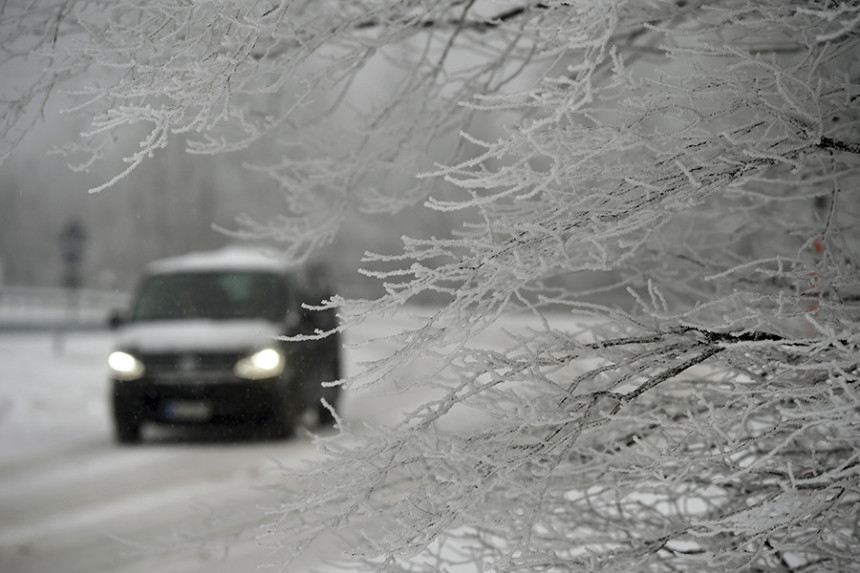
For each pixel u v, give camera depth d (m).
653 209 10.77
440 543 12.80
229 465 37.47
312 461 13.21
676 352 11.79
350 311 10.86
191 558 25.61
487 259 10.61
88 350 101.94
